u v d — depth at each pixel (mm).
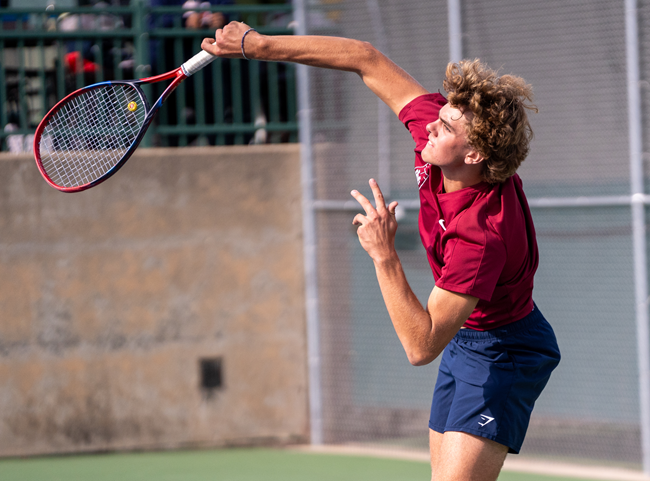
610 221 15297
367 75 8695
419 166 8227
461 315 7266
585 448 15570
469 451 7922
